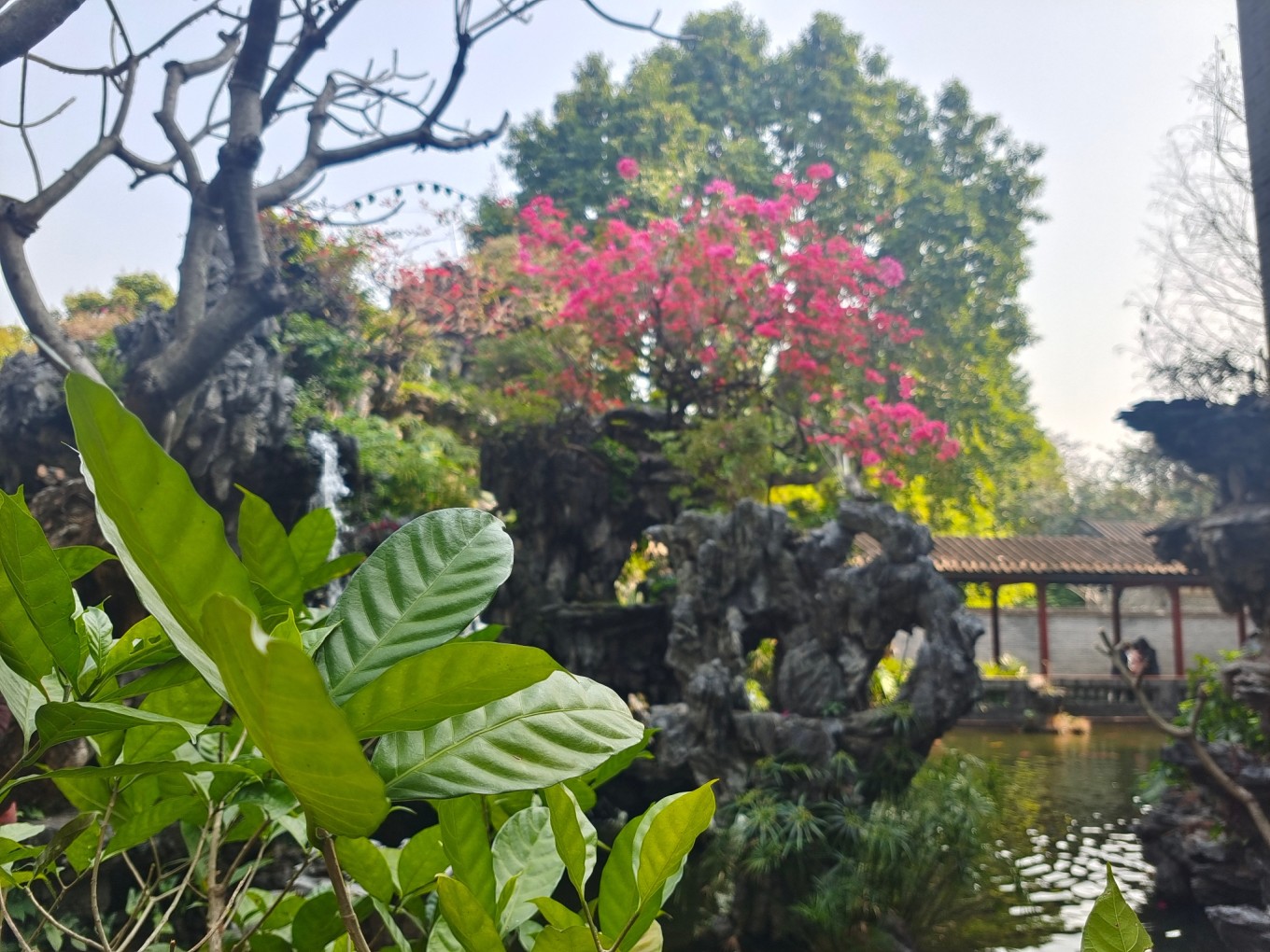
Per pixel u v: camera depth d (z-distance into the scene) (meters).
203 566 0.55
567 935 0.73
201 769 1.03
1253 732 7.14
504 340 11.82
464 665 0.63
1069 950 5.97
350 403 10.61
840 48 19.00
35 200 4.07
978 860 7.55
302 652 0.45
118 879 4.39
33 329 4.19
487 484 11.42
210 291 8.12
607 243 11.84
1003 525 25.56
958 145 20.56
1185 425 7.39
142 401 5.39
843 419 11.67
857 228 17.61
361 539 8.27
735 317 10.61
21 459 6.63
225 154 4.70
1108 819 9.88
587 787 1.15
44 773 0.77
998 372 20.16
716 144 18.66
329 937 1.11
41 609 0.78
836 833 6.34
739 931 6.18
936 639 6.96
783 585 7.75
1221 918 5.09
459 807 0.91
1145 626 22.39
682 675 7.80
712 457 10.09
